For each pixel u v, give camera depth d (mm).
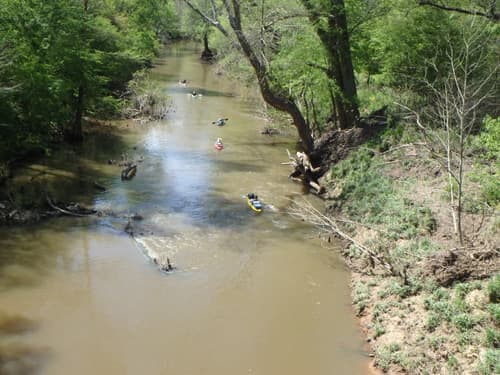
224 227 20359
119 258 17656
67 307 14906
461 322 12664
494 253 14500
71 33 26453
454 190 17625
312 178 25375
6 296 15180
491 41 22203
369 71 30594
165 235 19391
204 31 63094
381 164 22062
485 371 11203
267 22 24578
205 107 41750
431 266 14859
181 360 13086
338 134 25938
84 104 30156
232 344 13742
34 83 23500
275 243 19281
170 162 27922
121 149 29625
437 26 23906
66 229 19406
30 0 24984
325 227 20672
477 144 18938
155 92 38844
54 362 12773
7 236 18562
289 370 12859
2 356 12812
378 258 16031
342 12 24578
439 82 22484
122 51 37562
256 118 38812
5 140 23281
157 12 67250
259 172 27141
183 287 16188
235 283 16562
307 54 25016
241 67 36031
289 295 16031
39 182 23422
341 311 15281
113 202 21969
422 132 20359
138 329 14148
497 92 21422
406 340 13102
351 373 12750
